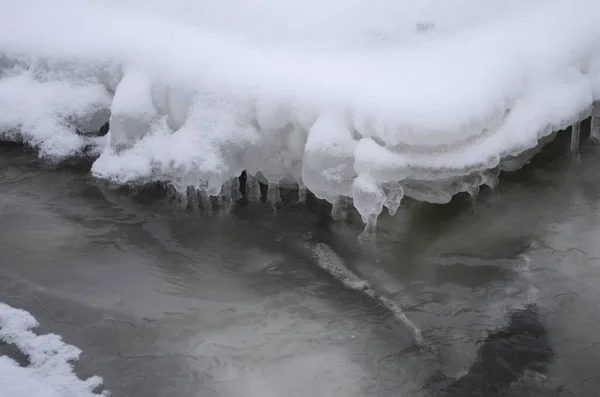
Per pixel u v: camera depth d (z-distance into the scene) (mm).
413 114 3879
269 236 4504
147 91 4680
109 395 3346
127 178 4688
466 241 4430
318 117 4141
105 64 4996
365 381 3479
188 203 4793
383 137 3959
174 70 4594
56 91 5172
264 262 4312
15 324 3754
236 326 3830
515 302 3969
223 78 4457
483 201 4773
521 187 4895
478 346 3695
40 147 5145
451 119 3861
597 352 3635
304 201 4738
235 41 4719
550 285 4074
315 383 3457
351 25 4668
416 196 4395
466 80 4113
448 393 3420
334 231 4520
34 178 5027
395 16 4719
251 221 4637
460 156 4016
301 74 4324
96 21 5320
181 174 4422
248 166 4488
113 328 3789
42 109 5176
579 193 4789
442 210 4691
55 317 3854
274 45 4637
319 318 3891
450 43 4547
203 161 4336
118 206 4762
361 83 4164
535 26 4832
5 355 3545
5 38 5402
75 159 5141
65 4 5633
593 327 3789
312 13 4812
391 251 4355
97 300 3994
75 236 4508
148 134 4691
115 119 4684
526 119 4309
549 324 3820
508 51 4449
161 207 4758
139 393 3371
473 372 3543
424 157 4000
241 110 4375
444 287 4094
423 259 4297
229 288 4117
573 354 3631
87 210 4727
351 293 4070
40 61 5230
